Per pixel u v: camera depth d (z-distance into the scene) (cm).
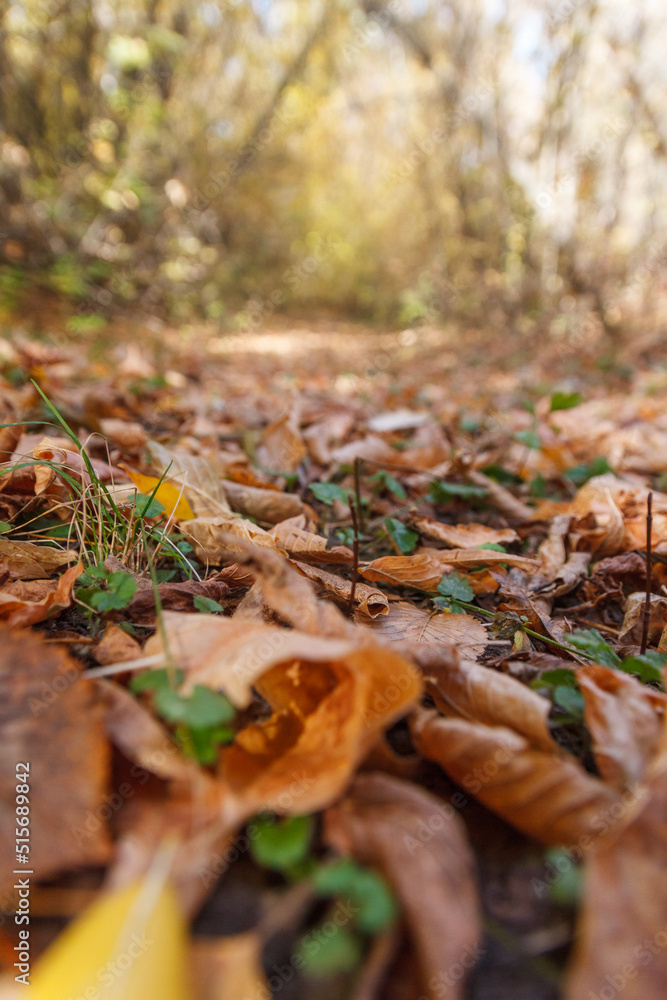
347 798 16
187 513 34
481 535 39
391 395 101
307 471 52
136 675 20
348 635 19
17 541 29
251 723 19
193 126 204
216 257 240
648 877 13
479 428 76
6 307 139
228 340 196
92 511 31
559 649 27
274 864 15
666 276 175
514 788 16
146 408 71
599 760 17
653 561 38
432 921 13
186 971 13
